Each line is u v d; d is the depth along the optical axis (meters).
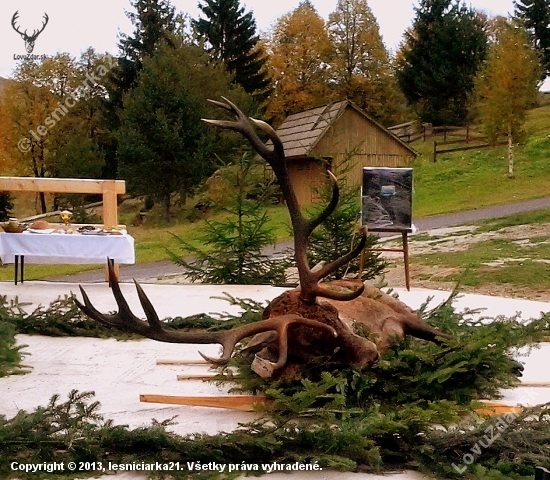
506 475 3.78
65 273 20.55
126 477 3.83
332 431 4.00
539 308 8.80
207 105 28.75
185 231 26.42
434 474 3.86
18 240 9.89
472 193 29.80
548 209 23.75
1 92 23.98
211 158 28.25
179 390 5.27
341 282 5.40
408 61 50.66
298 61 47.31
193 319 7.16
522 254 16.36
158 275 18.84
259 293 9.83
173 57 28.78
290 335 4.58
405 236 9.86
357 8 48.88
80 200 23.67
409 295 9.65
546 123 41.72
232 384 5.33
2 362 5.99
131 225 29.80
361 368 4.61
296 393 4.30
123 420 4.67
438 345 5.22
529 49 32.56
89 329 7.28
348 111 30.45
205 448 3.97
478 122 42.44
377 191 9.66
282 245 20.80
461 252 17.23
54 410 4.24
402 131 47.47
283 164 4.75
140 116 28.14
